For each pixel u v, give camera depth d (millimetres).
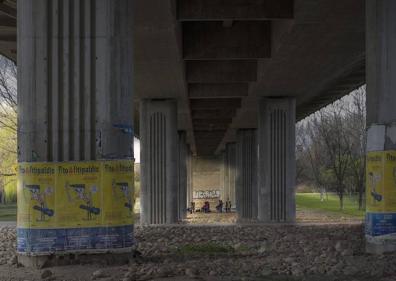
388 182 15117
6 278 11203
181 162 58469
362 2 18031
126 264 12562
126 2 13062
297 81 30703
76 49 12672
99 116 12625
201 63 29625
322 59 25500
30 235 12508
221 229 26172
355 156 57344
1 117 68812
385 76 15344
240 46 24516
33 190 12547
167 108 35469
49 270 11648
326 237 21141
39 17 12688
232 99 42000
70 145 12625
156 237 21969
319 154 76875
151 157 35531
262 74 28312
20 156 12672
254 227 27516
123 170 12719
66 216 12508
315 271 12203
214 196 97938
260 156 35844
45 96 12609
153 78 28594
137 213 55750
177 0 19859
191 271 11648
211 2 19922
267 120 35562
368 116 15766
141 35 20531
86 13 12703
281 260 13766
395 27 15367
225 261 13617
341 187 55469
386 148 15195
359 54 24859
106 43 12680
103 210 12539
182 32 24344
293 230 25219
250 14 19781
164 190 35438
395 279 11336
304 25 20312
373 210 15273
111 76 12688
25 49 12664
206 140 75375
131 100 13133
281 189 35500
